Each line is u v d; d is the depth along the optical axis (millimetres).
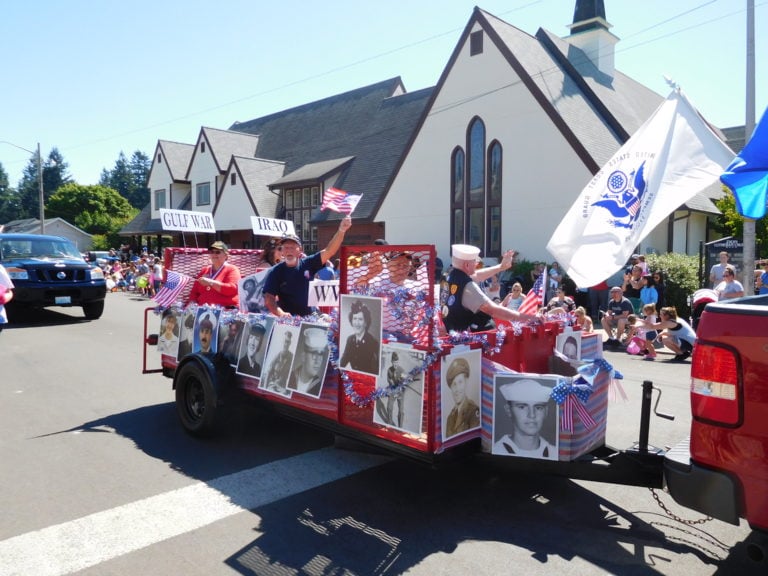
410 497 4047
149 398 6707
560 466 3537
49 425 5672
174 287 5887
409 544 3393
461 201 20172
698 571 3123
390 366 3695
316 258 5289
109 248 64000
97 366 8516
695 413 2766
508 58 18375
